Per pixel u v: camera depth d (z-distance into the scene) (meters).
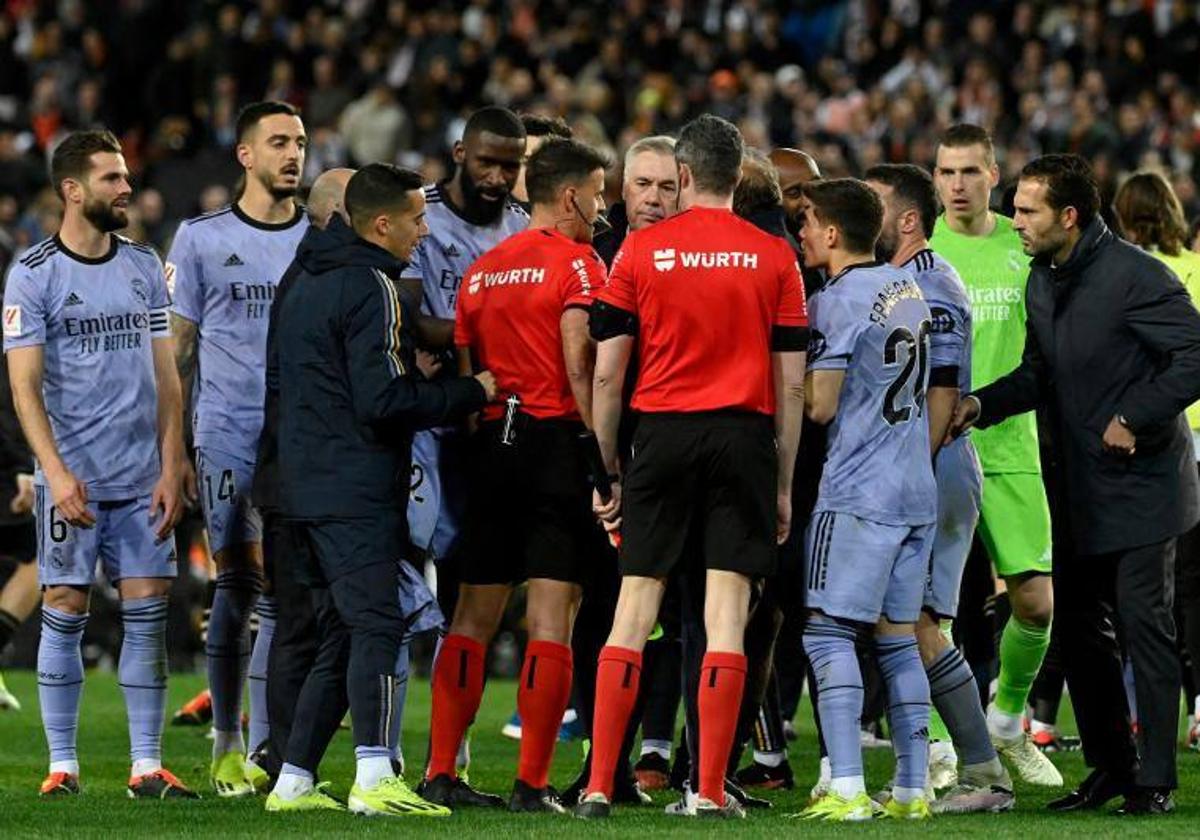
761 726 28.23
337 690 24.33
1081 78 70.12
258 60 77.44
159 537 26.86
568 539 24.62
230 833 21.91
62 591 26.75
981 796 25.03
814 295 24.17
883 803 25.14
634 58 74.75
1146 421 24.23
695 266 23.12
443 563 26.92
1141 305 24.62
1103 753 25.31
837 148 66.25
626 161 25.36
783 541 23.89
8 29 82.62
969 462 25.77
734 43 74.69
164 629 26.97
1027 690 28.89
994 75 68.94
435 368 26.64
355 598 23.69
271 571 26.55
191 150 75.50
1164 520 24.75
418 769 30.61
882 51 74.38
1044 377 25.67
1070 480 25.20
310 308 23.94
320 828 22.22
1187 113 65.62
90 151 26.53
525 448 24.58
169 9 82.12
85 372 26.73
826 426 24.09
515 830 21.94
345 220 24.98
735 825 22.48
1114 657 25.39
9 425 35.94
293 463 23.95
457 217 27.39
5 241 61.16
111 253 27.02
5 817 23.77
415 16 81.31
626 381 25.19
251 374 28.30
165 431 27.12
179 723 36.31
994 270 29.09
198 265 28.34
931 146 65.38
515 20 78.50
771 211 25.81
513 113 26.94
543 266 24.67
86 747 32.94
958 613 30.28
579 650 26.47
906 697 24.09
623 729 23.52
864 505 23.59
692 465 23.17
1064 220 24.95
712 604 23.33
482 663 25.20
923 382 24.05
